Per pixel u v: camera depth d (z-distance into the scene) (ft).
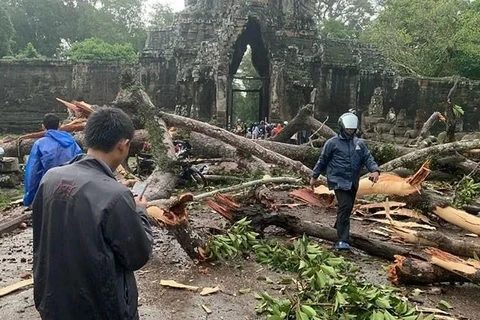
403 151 46.24
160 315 17.79
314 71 129.29
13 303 18.70
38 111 147.33
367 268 23.73
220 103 115.96
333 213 35.45
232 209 26.99
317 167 26.53
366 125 123.24
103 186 9.76
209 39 126.00
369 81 134.51
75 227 9.59
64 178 9.96
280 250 23.40
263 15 124.98
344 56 134.92
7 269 22.66
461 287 21.88
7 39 189.88
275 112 119.03
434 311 18.69
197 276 21.83
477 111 130.82
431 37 152.25
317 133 51.62
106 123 10.40
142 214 11.24
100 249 9.47
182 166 39.60
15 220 30.96
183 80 120.47
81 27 237.66
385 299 16.42
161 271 22.31
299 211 35.50
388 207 31.53
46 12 230.48
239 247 24.07
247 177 41.32
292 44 131.44
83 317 9.73
